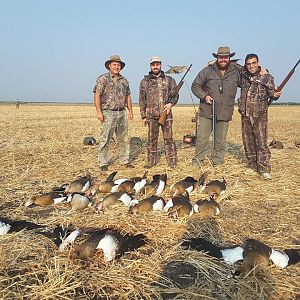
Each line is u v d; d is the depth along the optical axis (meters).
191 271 2.14
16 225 2.65
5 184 3.89
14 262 2.16
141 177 4.00
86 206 3.13
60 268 2.10
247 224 2.88
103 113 4.59
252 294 1.95
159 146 6.64
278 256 2.18
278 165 5.00
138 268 2.12
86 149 6.45
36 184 3.97
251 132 4.32
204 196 3.52
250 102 4.19
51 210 3.18
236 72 4.50
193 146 6.61
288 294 1.97
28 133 9.40
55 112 24.52
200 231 2.65
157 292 1.93
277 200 3.49
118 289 1.96
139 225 2.70
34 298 1.86
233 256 2.19
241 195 3.60
